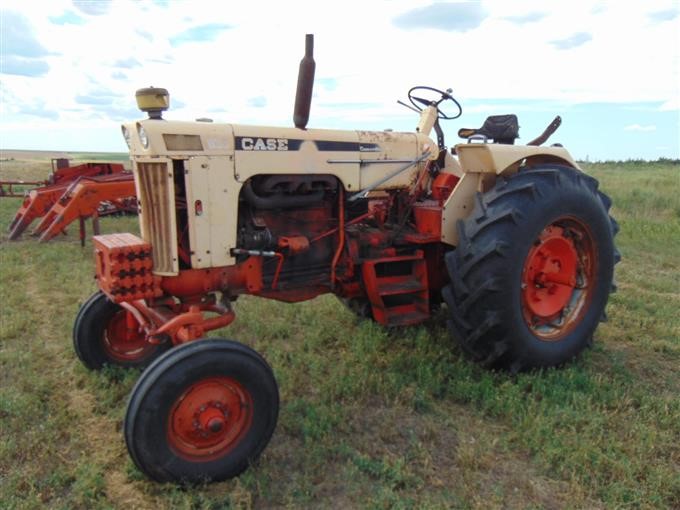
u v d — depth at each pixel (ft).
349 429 9.89
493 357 11.55
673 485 8.20
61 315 15.99
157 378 8.02
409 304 13.14
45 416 10.39
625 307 16.57
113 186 25.84
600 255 12.69
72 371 12.19
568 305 12.72
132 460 8.34
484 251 11.01
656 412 10.34
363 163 11.76
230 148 9.86
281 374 11.89
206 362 8.26
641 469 8.57
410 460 9.03
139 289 9.74
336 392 11.13
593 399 10.86
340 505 8.02
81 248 25.53
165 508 7.93
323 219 11.85
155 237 9.74
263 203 10.52
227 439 8.68
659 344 13.55
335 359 13.02
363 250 12.49
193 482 8.37
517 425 9.79
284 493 8.24
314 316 15.58
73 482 8.53
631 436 9.55
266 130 10.34
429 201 13.32
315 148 10.94
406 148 12.53
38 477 8.59
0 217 37.14
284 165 10.52
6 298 17.47
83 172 34.55
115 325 12.32
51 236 25.99
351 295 12.82
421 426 10.07
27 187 59.41
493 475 8.64
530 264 11.85
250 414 8.77
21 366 12.46
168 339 12.83
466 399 10.99
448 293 11.82
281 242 10.95
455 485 8.39
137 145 9.51
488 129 14.03
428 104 14.07
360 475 8.63
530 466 8.86
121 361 12.39
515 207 11.13
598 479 8.45
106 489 8.36
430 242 12.81
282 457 9.15
